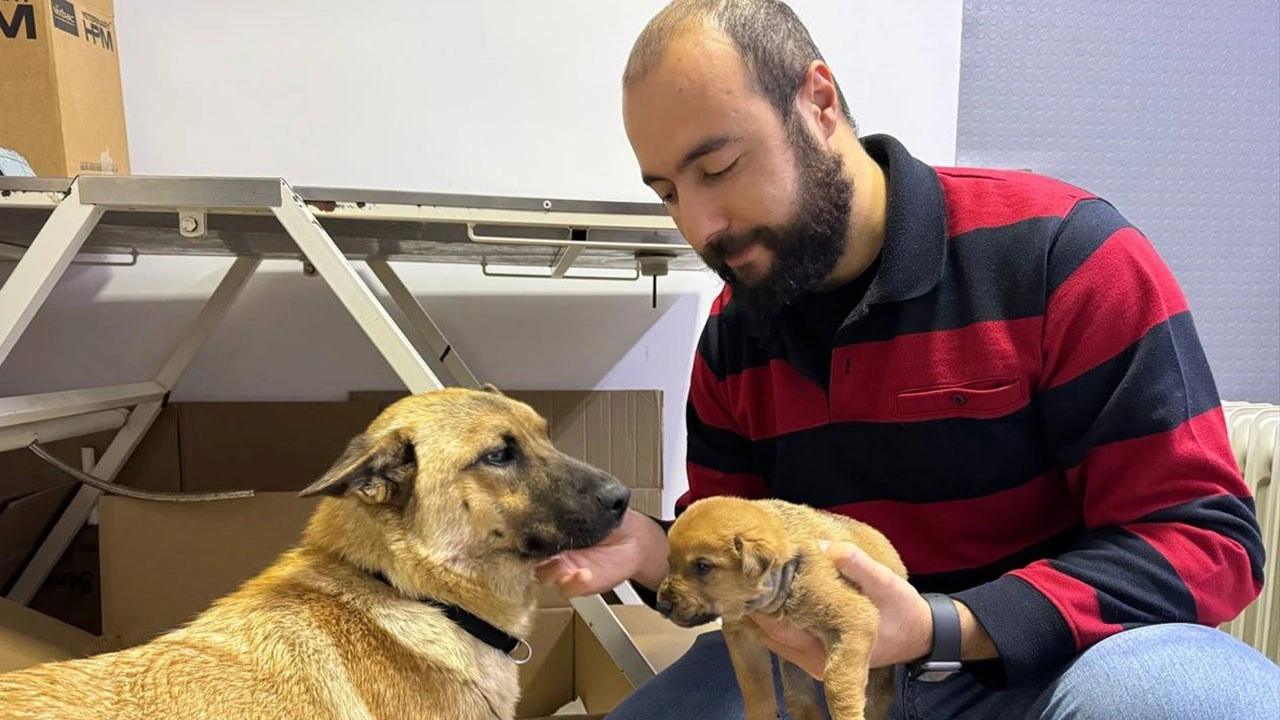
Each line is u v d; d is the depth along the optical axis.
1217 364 2.91
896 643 1.15
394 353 1.43
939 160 2.71
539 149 2.53
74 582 2.36
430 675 1.23
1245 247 2.87
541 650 2.32
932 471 1.37
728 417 1.73
